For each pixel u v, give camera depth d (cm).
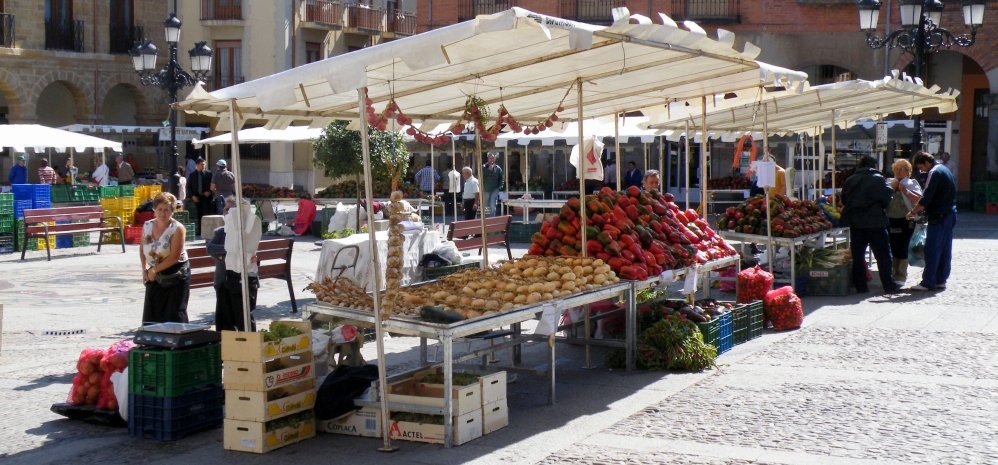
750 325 1221
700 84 1162
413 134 1042
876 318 1344
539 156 3872
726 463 739
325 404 834
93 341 1266
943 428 822
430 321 813
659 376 1036
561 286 952
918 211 1570
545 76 1011
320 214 2948
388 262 860
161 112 4891
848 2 3644
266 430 793
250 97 820
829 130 3216
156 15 4834
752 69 1043
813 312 1410
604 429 840
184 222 2683
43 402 958
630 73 1045
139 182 4078
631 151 3734
